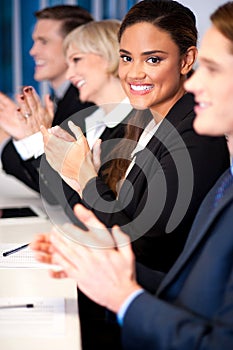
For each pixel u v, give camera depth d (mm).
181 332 1304
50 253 1595
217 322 1293
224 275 1354
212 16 1413
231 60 1361
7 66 5594
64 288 1851
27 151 3076
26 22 5512
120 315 1399
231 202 1399
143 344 1354
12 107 2994
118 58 2812
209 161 2006
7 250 2223
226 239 1364
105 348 1975
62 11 3682
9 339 1512
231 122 1406
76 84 2951
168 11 2100
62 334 1540
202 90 1405
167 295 1498
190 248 1460
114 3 5289
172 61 2119
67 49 2965
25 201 3086
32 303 1726
